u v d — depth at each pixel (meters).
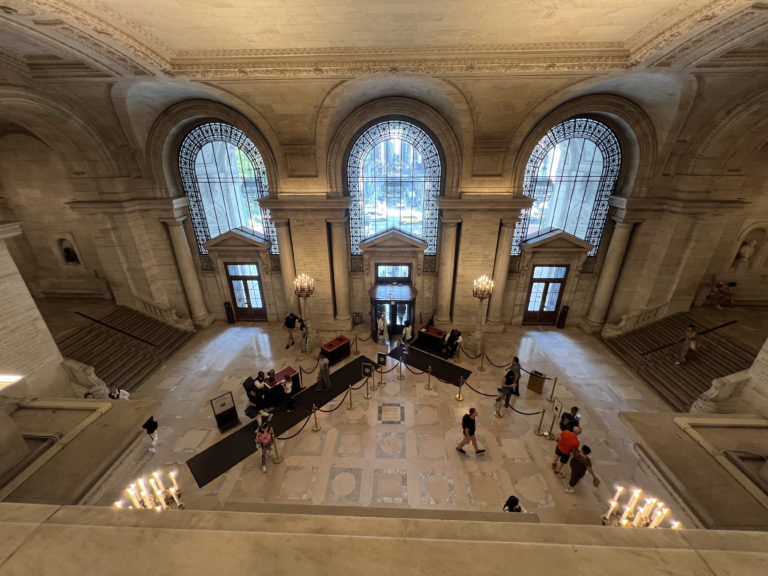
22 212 13.97
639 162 12.27
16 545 1.19
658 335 13.02
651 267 13.33
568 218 14.09
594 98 11.42
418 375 12.05
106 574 1.10
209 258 14.91
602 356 13.11
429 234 14.11
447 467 8.60
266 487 8.12
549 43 8.28
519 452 9.02
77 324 12.80
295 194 12.58
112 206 12.48
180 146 13.28
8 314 7.89
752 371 8.14
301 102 10.59
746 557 1.14
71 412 5.20
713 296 14.11
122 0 6.29
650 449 4.85
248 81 9.61
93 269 14.80
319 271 13.84
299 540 1.17
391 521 1.36
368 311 15.18
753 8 6.04
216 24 7.21
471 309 14.35
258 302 15.51
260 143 12.12
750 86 9.73
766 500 4.14
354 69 8.91
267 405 10.55
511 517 6.80
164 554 1.15
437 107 11.44
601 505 7.71
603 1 6.49
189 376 12.05
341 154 12.26
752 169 12.72
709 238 12.46
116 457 4.52
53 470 4.28
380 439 9.41
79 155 11.88
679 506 4.45
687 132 11.29
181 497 7.86
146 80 9.60
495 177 12.15
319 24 7.28
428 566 1.10
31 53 8.57
